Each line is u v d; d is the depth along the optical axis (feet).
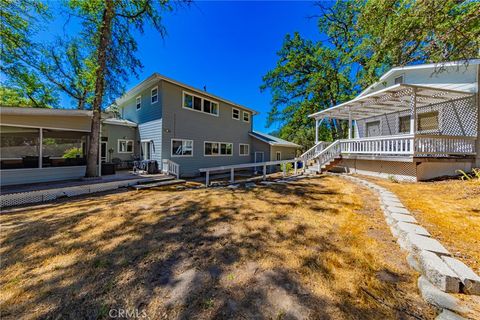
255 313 5.51
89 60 29.86
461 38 15.74
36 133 25.34
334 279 6.80
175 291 6.50
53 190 20.83
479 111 23.91
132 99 46.34
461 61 21.04
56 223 12.79
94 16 27.96
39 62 33.68
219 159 48.49
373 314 5.31
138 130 44.45
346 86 54.85
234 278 7.04
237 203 16.61
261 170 54.75
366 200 16.33
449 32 15.25
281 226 11.54
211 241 9.93
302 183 24.66
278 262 7.93
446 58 17.78
